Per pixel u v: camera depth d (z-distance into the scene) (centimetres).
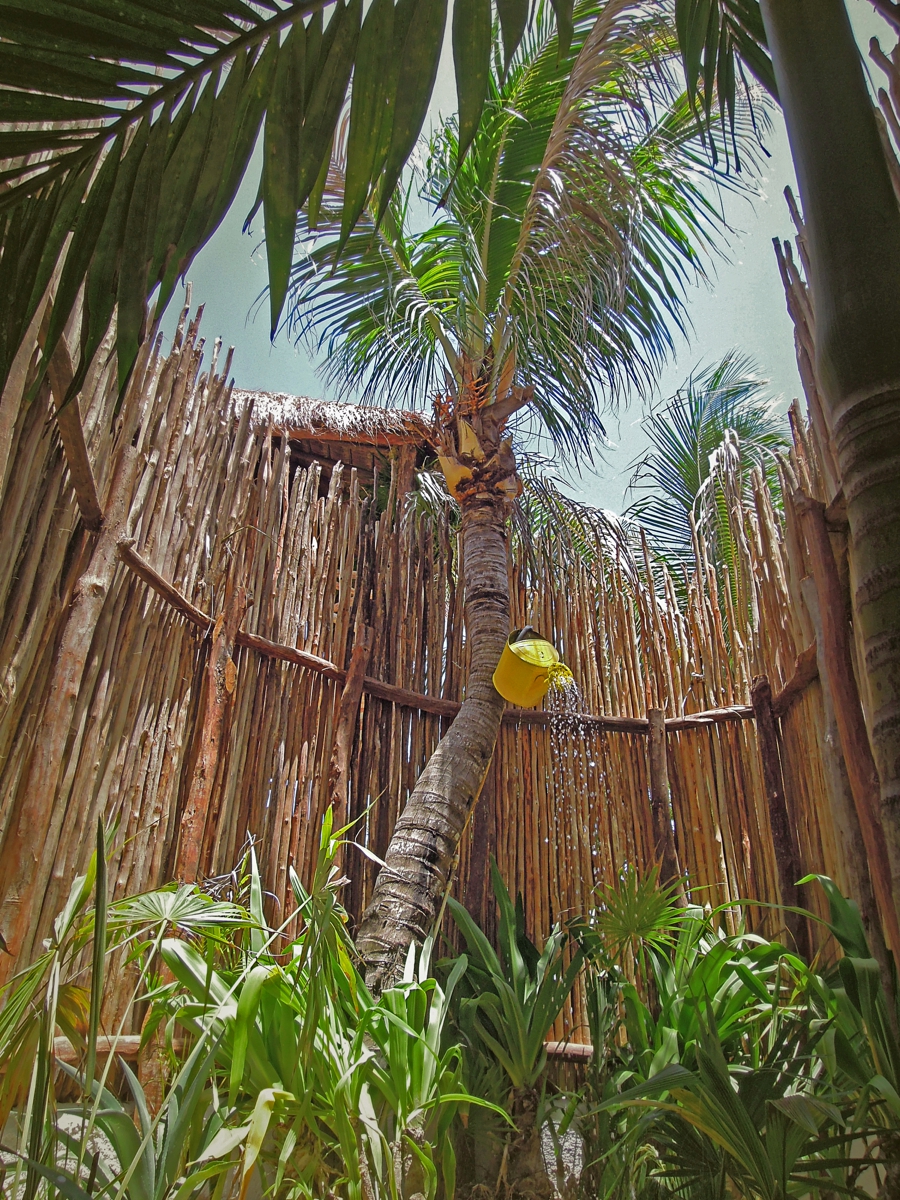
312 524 421
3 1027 160
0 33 136
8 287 145
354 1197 179
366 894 368
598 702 441
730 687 422
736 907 377
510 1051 261
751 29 243
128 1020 261
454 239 446
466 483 398
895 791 101
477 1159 251
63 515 251
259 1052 195
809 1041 211
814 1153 206
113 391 278
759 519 379
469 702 338
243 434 394
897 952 135
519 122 414
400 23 144
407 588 442
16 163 192
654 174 446
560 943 292
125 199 145
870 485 111
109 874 272
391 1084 204
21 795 229
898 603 106
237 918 215
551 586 465
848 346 116
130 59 143
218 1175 178
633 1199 233
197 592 347
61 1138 155
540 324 438
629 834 406
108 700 279
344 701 386
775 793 354
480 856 395
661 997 265
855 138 125
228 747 337
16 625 228
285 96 142
